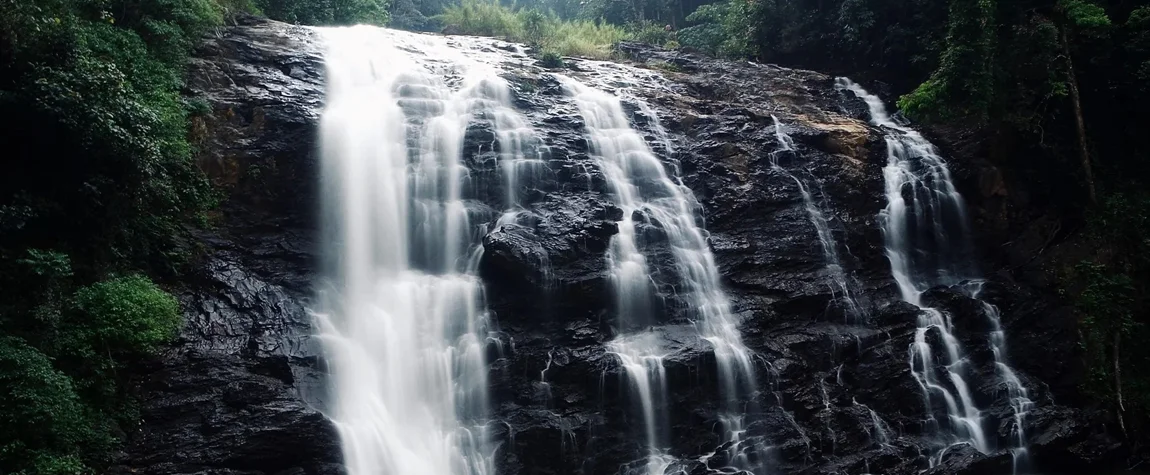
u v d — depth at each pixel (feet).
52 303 39.52
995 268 65.67
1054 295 61.93
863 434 50.26
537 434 45.21
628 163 61.72
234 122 55.01
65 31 43.80
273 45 65.31
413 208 54.39
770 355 52.06
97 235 43.83
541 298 50.19
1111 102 73.20
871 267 61.46
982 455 49.06
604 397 47.32
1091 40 71.82
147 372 41.22
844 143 66.69
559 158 59.00
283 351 44.62
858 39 84.94
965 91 65.21
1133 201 65.67
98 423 37.83
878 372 53.31
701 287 55.11
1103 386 55.67
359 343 47.24
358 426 42.78
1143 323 58.18
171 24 55.62
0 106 40.65
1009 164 69.72
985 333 58.29
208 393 41.22
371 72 65.72
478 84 65.36
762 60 92.32
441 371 47.16
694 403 48.62
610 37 96.89
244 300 47.29
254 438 39.63
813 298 55.67
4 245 40.37
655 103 70.90
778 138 65.62
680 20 113.39
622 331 51.29
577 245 52.47
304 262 51.47
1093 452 51.90
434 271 53.47
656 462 46.80
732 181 61.98
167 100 49.98
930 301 59.36
